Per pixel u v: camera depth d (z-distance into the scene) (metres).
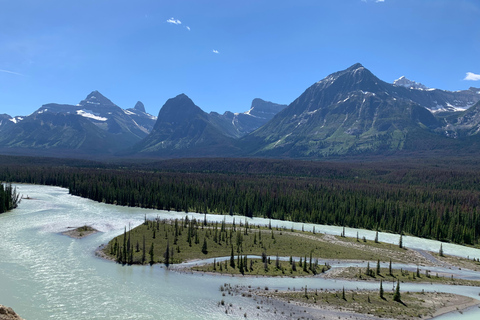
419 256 141.25
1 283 89.31
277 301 87.00
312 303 86.81
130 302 82.25
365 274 111.69
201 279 99.62
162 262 112.38
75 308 77.81
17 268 100.88
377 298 92.19
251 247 131.88
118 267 106.50
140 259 113.25
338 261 123.88
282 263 116.62
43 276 95.94
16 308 76.25
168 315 76.69
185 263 112.88
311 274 108.75
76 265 106.25
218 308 81.19
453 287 106.38
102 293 86.62
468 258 143.25
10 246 122.50
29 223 158.75
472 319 82.69
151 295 86.75
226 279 100.81
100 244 130.12
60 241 131.88
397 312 84.44
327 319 78.75
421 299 93.56
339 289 97.31
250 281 100.31
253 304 84.31
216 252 124.50
